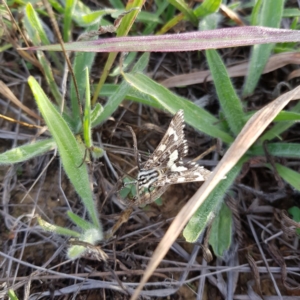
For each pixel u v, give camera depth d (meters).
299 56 0.11
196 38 0.09
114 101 0.10
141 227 0.10
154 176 0.08
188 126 0.12
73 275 0.09
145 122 0.12
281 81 0.12
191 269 0.10
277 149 0.11
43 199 0.11
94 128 0.11
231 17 0.12
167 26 0.12
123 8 0.13
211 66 0.11
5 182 0.10
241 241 0.10
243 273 0.10
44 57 0.11
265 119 0.07
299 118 0.10
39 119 0.11
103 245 0.10
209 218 0.09
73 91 0.11
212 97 0.12
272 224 0.11
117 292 0.10
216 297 0.10
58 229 0.09
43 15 0.13
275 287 0.10
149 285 0.10
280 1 0.11
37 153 0.10
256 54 0.12
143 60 0.11
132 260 0.10
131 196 0.09
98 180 0.10
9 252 0.10
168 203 0.11
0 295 0.09
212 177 0.07
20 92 0.12
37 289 0.09
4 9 0.12
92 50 0.09
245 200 0.11
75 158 0.09
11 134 0.11
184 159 0.11
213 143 0.11
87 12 0.12
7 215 0.10
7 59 0.12
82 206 0.10
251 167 0.11
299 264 0.10
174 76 0.12
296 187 0.10
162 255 0.06
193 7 0.13
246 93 0.12
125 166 0.11
